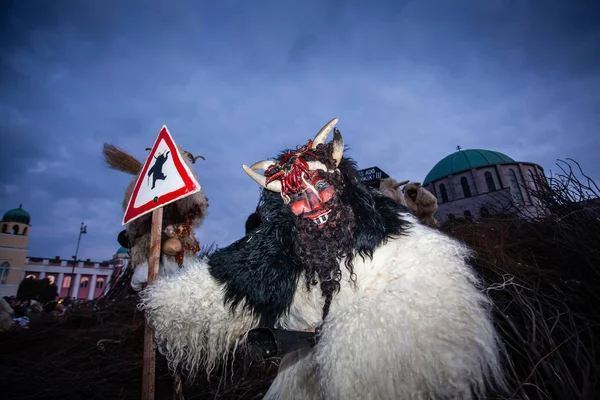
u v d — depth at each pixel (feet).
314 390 5.62
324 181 5.13
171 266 10.68
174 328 5.77
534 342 5.98
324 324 4.55
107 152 11.28
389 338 3.97
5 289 132.36
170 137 7.54
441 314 4.07
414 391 3.86
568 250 8.39
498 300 7.36
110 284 23.39
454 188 90.58
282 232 5.28
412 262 4.62
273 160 6.02
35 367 11.41
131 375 10.44
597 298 6.97
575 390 5.19
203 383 9.47
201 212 11.64
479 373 4.03
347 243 5.03
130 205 7.85
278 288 5.13
